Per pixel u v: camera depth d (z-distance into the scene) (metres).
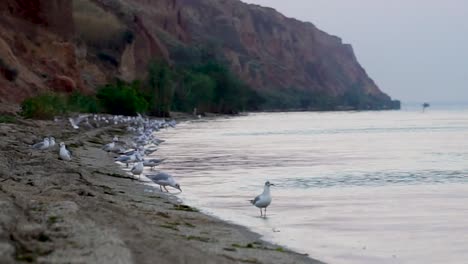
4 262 10.10
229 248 14.24
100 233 11.91
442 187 27.84
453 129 88.06
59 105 67.25
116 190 22.72
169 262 11.44
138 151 35.72
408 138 67.12
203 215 19.39
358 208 21.97
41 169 24.72
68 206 14.45
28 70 78.56
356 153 47.16
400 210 21.62
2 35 79.50
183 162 38.94
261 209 20.69
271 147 52.50
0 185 17.86
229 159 41.25
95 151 39.56
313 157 43.44
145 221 16.33
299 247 15.63
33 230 11.90
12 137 38.50
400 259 14.63
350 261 14.38
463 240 16.73
